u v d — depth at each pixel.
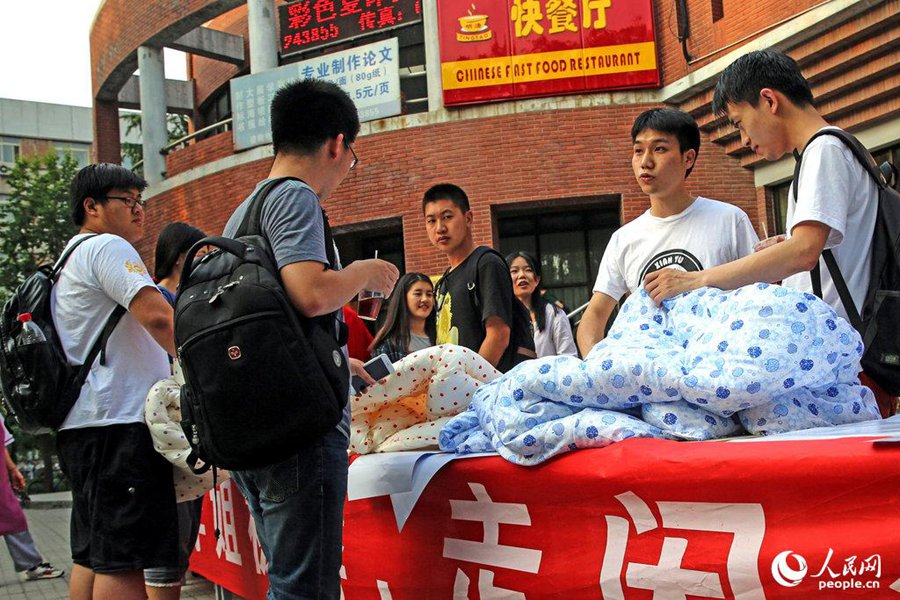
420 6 10.97
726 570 1.52
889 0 7.48
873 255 2.14
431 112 10.77
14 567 6.48
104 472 2.59
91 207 2.87
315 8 11.48
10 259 19.38
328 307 1.89
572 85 10.41
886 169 2.34
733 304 1.79
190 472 2.76
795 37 8.40
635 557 1.67
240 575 3.32
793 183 2.21
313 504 1.89
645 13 10.34
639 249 2.76
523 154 10.49
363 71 11.02
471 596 2.03
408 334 3.99
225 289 1.84
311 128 2.11
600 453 1.75
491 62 10.55
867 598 1.35
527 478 1.90
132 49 13.66
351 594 2.43
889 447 1.35
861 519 1.37
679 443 1.65
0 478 5.30
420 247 10.74
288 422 1.80
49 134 38.53
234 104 11.83
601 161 10.37
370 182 10.98
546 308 5.39
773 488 1.47
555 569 1.82
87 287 2.67
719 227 2.63
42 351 2.62
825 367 1.71
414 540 2.20
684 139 2.67
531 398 1.95
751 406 1.74
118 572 2.56
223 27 15.47
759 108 2.25
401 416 2.62
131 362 2.69
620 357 1.82
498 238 11.09
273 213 1.96
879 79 8.05
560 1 10.41
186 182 12.70
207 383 1.82
